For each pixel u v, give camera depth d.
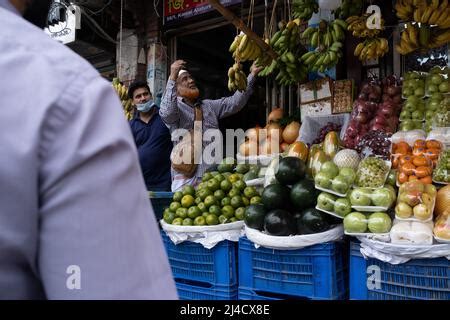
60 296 0.53
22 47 0.58
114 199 0.56
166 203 3.12
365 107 3.21
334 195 2.12
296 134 3.51
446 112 2.82
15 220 0.52
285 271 2.18
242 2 4.32
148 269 0.59
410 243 1.86
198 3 4.72
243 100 3.94
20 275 0.54
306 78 3.61
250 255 2.32
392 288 1.94
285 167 2.34
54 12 4.73
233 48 3.34
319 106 3.52
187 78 3.72
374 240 1.96
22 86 0.55
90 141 0.55
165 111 3.54
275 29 4.37
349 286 2.11
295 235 2.17
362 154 2.58
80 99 0.56
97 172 0.55
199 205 2.59
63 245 0.53
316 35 3.14
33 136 0.52
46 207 0.54
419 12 2.76
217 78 6.01
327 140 2.70
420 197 1.94
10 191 0.51
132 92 3.96
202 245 2.46
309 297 2.11
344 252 2.21
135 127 4.01
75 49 5.55
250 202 2.62
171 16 4.93
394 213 2.10
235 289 2.41
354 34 3.03
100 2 4.84
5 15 0.62
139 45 5.18
